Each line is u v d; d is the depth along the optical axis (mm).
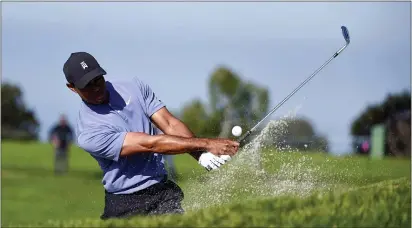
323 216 13828
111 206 16250
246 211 13836
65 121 65625
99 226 13211
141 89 16766
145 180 16125
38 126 105250
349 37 19406
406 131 53250
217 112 51656
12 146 93750
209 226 12852
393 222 15320
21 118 105062
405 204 16078
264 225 13125
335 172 25109
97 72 15516
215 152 16203
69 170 66500
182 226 12922
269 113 18547
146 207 16125
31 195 46812
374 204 15375
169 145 15695
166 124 16781
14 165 71625
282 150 21609
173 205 16266
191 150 15930
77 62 15656
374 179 25219
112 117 16078
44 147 94000
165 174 16469
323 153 35844
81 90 15656
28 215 38438
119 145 15656
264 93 49719
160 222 13109
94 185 53469
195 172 22438
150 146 15672
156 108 16828
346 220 14172
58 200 44219
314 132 36406
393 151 52500
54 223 14102
